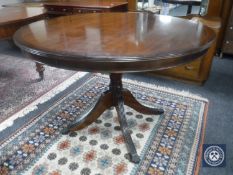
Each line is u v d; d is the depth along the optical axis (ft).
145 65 2.84
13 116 5.49
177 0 8.19
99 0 9.09
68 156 4.32
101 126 5.14
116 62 2.76
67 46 3.17
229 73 7.66
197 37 3.50
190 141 4.67
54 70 7.93
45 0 9.69
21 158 4.29
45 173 3.97
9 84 7.00
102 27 4.32
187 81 7.02
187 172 3.99
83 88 6.77
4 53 9.52
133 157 4.17
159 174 3.96
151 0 8.50
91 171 4.01
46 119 5.39
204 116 5.45
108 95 4.95
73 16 5.40
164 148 4.51
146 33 3.85
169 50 2.95
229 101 6.08
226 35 8.27
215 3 7.89
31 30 4.08
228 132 4.94
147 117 5.43
